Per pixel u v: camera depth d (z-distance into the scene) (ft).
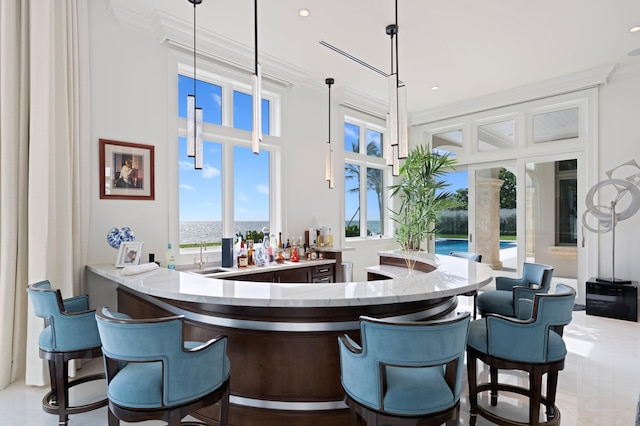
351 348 5.27
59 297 7.14
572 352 11.27
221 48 13.00
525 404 8.29
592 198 15.39
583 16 11.62
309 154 17.03
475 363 7.36
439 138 22.12
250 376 6.68
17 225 9.04
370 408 4.98
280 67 14.94
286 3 10.78
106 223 10.81
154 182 11.84
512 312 9.81
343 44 13.37
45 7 9.17
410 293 6.32
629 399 8.35
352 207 20.08
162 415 5.16
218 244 14.01
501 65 15.31
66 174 9.50
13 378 9.13
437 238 22.36
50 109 9.17
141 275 8.44
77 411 7.27
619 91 15.92
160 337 5.05
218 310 6.97
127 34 11.32
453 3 10.86
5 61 8.75
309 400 6.45
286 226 15.89
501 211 19.48
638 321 14.44
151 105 11.84
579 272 16.93
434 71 15.90
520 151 18.60
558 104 17.44
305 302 5.89
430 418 4.88
